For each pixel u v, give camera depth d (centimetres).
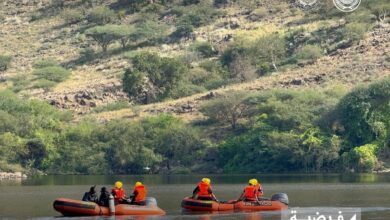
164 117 19238
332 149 17100
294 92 19762
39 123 19212
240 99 19662
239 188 12181
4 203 10000
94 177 16225
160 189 12094
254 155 17738
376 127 17188
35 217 8419
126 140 18275
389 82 17550
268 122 18475
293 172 17238
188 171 17962
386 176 14988
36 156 18438
